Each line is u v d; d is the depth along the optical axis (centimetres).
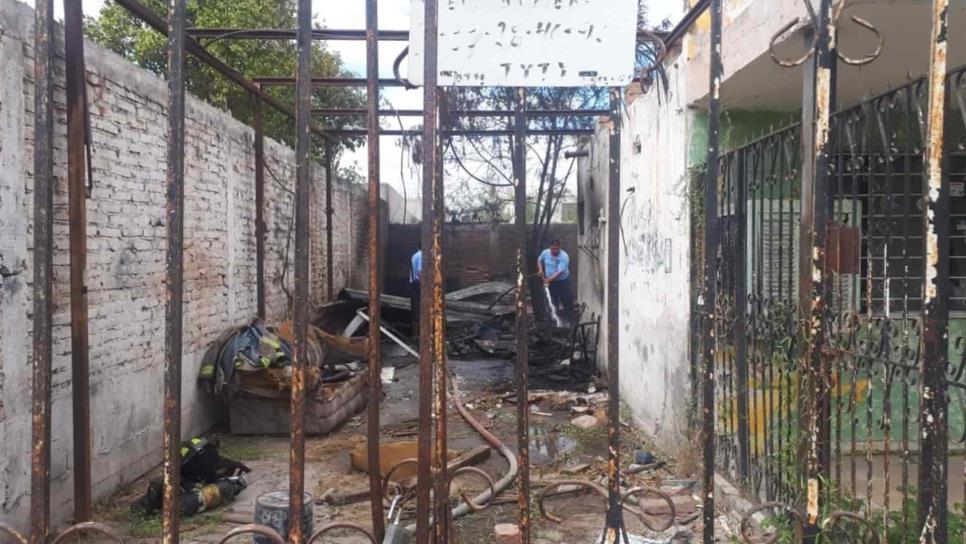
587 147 1148
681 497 479
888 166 314
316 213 1224
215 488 506
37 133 212
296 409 216
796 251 513
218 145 762
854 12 394
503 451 639
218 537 453
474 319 1446
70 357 479
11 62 411
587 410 820
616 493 239
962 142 290
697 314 534
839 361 340
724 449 498
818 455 238
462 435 729
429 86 224
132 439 565
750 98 548
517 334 243
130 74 563
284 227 1020
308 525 299
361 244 1675
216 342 734
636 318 752
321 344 925
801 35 396
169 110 206
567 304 1243
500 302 1558
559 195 1504
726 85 509
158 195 611
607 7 231
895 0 376
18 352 416
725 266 488
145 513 484
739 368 458
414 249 1794
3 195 403
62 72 473
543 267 1245
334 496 505
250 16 1150
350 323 1262
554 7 232
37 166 213
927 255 200
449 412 835
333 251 1394
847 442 525
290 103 1262
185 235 673
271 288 959
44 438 215
